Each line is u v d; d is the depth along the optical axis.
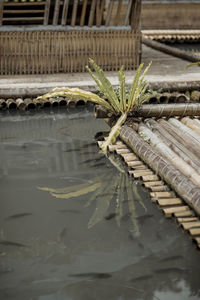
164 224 3.24
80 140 5.09
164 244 2.99
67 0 7.33
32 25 7.47
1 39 7.34
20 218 3.35
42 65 7.66
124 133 4.75
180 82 6.78
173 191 3.65
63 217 3.37
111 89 4.96
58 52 7.63
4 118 5.91
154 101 6.66
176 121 5.11
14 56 7.52
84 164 4.38
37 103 6.34
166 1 14.14
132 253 2.90
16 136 5.21
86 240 3.06
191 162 3.96
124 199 3.64
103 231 3.17
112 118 5.21
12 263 2.80
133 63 8.05
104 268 2.75
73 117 6.01
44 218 3.35
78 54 7.71
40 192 3.77
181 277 2.65
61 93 5.01
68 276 2.67
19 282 2.62
